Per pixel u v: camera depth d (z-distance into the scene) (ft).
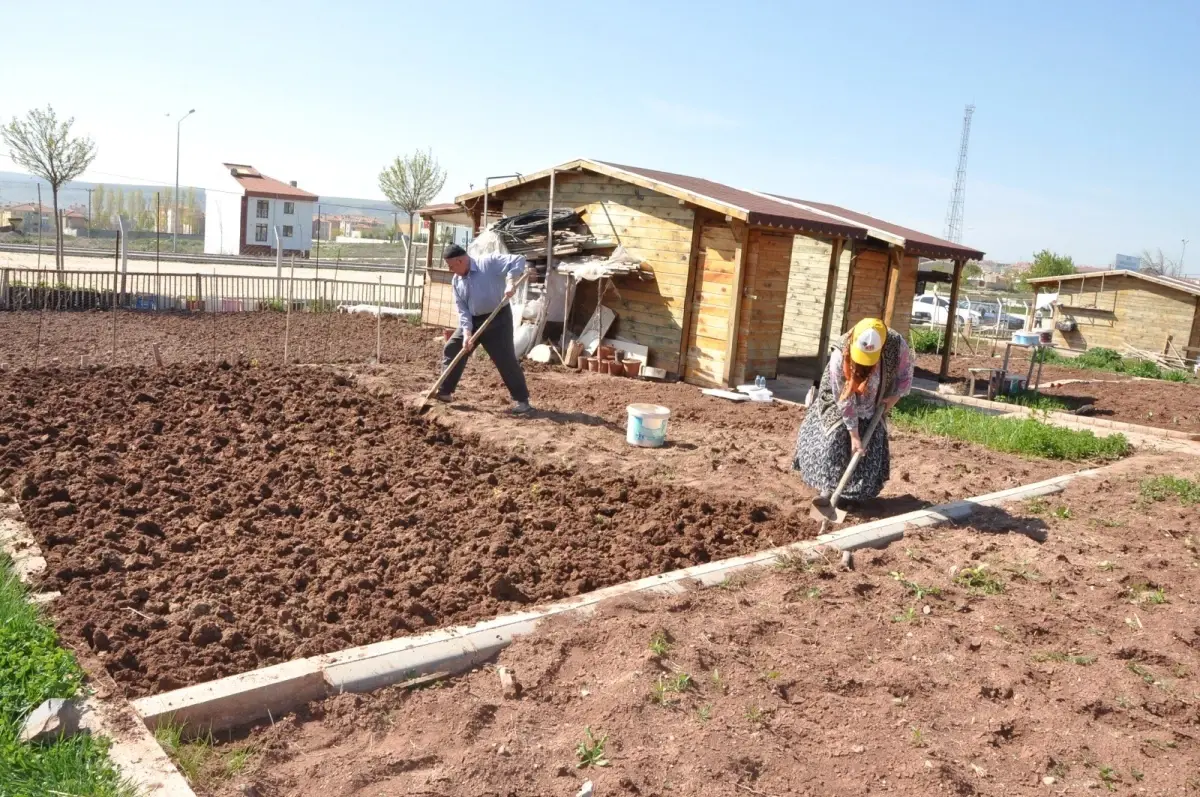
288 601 15.69
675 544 19.94
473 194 57.93
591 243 50.01
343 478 23.25
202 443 25.67
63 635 13.64
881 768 11.71
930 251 54.13
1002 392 54.44
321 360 45.39
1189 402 56.34
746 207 43.32
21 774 9.95
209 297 72.43
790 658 14.56
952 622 16.65
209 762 11.00
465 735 11.87
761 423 35.99
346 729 12.05
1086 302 101.50
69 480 21.22
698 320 46.65
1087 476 29.07
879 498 25.03
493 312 32.53
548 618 15.28
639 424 29.66
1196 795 11.74
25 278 71.05
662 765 11.43
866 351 20.65
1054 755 12.43
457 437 29.27
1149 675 15.08
